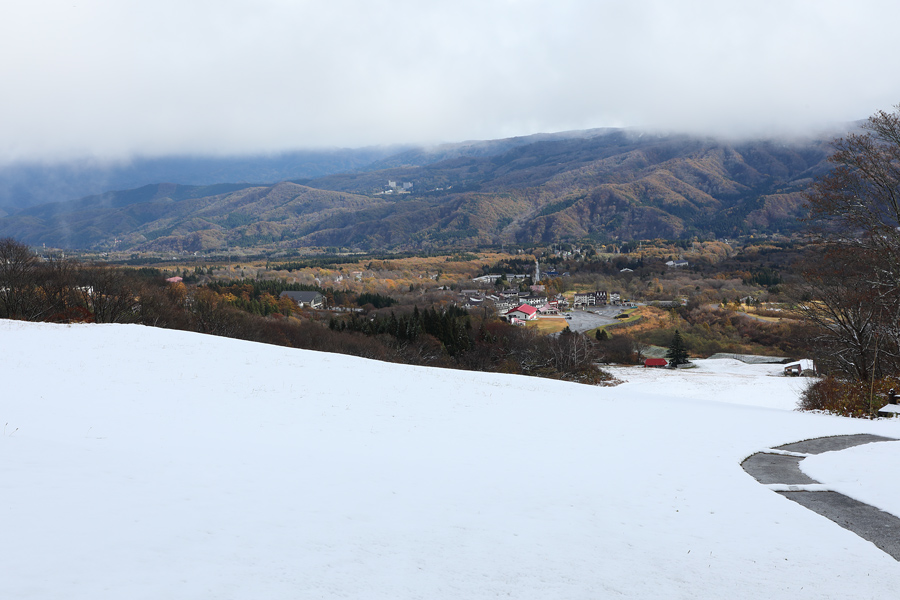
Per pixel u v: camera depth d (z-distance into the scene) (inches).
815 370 2177.7
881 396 943.7
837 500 458.6
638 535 372.2
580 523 390.6
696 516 413.1
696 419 882.8
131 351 1152.8
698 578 309.3
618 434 747.4
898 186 1008.9
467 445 653.3
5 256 2135.8
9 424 556.4
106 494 355.6
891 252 989.8
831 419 888.9
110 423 616.4
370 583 273.1
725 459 601.3
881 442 645.9
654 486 492.4
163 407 735.1
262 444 583.2
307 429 684.1
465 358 2942.9
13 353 1038.4
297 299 5359.3
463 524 373.4
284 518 351.6
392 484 461.4
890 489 464.1
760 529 387.5
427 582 281.0
